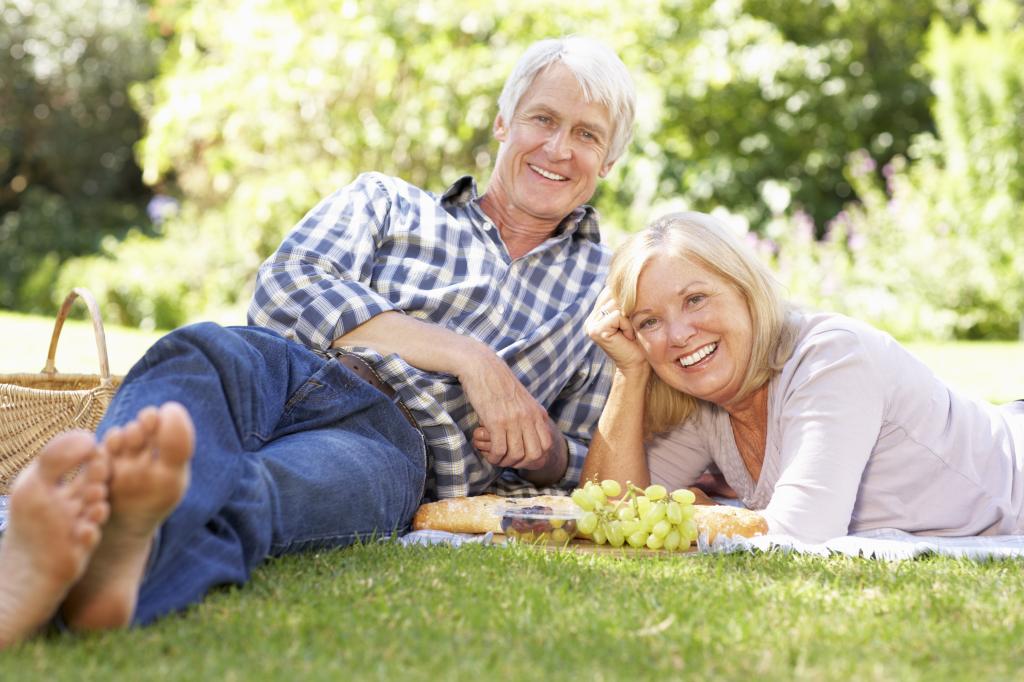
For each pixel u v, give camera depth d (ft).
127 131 52.90
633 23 33.01
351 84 34.14
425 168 34.81
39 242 47.80
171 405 5.56
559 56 11.85
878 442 9.76
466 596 6.86
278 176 34.50
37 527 5.32
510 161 11.86
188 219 44.11
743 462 10.90
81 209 51.34
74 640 5.72
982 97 40.63
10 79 50.49
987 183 40.29
